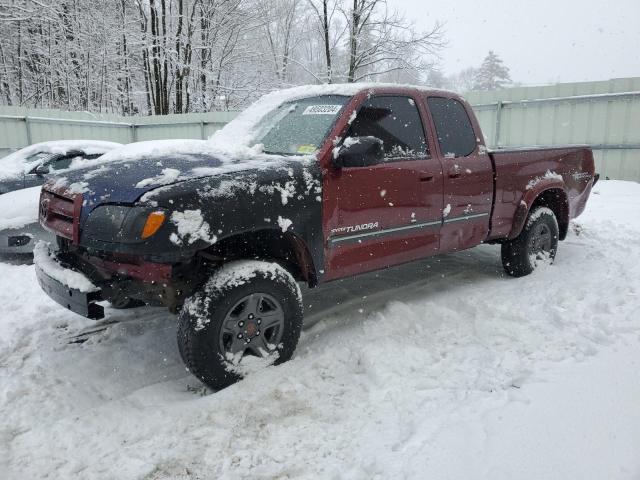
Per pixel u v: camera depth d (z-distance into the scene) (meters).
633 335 3.65
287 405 2.97
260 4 24.53
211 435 2.73
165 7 23.23
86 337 4.10
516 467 2.32
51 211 3.41
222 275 3.15
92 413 2.97
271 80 25.30
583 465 2.31
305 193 3.40
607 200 9.98
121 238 2.86
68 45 22.20
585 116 12.88
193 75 24.11
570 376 3.09
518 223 5.07
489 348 3.60
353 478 2.35
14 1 20.20
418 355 3.49
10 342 4.00
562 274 5.29
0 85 22.53
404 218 4.05
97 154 9.67
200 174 3.11
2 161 9.30
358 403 3.00
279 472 2.43
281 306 3.36
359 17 20.12
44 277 3.29
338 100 4.03
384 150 3.97
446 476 2.29
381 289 5.04
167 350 3.89
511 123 14.02
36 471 2.52
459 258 6.19
